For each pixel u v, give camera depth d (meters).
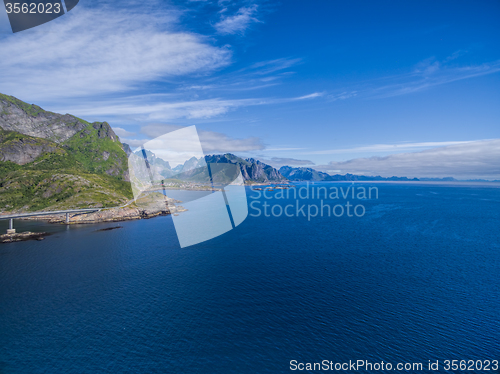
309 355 45.69
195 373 42.25
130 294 65.31
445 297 63.19
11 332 51.44
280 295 64.31
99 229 142.88
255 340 48.97
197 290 67.06
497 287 68.38
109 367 43.31
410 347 47.28
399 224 153.62
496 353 45.94
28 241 119.19
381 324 53.16
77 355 45.66
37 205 191.62
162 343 48.25
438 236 124.50
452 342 48.38
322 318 55.06
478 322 53.62
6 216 134.12
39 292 66.88
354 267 82.25
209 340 48.97
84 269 82.31
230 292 65.75
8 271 81.25
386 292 65.62
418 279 73.38
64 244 112.81
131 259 91.25
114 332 51.16
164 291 66.62
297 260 88.75
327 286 68.81
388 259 90.12
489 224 153.75
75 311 58.09
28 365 43.78
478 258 91.69
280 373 42.28
